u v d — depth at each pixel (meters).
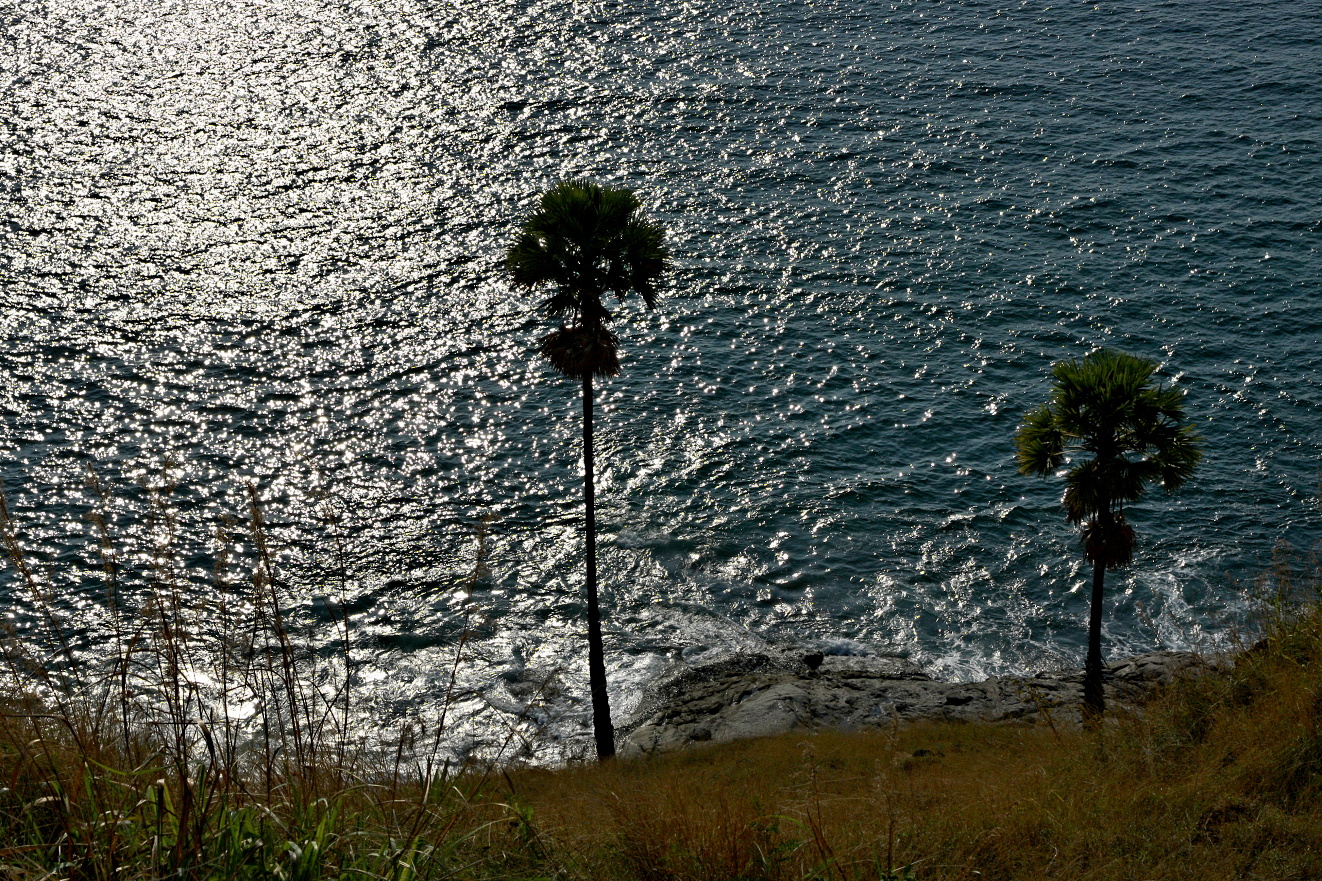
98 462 61.38
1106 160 98.56
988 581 55.53
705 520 59.69
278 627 10.05
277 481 61.28
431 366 73.06
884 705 42.81
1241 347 72.88
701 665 49.22
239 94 116.19
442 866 9.05
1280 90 109.38
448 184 98.38
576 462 64.12
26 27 132.25
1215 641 50.53
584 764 38.44
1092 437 34.31
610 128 109.00
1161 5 134.00
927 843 12.52
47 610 9.98
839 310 79.06
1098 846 12.88
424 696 46.31
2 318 75.12
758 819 11.72
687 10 139.75
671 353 74.44
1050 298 79.44
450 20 137.38
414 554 56.44
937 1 140.00
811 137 105.69
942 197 94.19
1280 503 59.41
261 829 8.02
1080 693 42.16
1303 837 12.62
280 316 77.94
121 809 8.06
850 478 62.69
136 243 86.44
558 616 53.03
